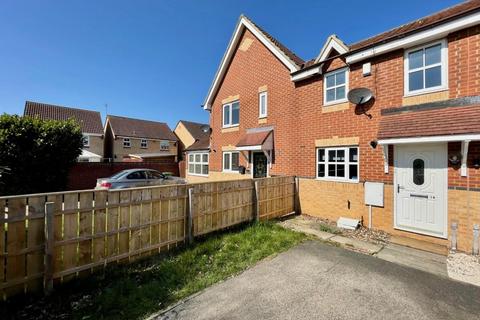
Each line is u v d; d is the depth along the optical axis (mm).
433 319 3129
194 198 5965
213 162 14125
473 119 5246
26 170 12047
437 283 4035
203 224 6227
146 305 3400
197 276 4301
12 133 11625
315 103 9047
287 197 9195
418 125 6062
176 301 3529
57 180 13266
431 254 5391
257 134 11141
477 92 5617
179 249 5465
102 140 30438
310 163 9141
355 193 7773
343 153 8234
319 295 3670
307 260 4941
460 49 5887
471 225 5547
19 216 3455
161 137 34906
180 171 22344
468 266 4742
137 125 34719
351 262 4859
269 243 5844
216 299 3576
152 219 5098
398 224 6781
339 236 6605
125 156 31547
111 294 3611
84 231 4094
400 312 3266
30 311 3283
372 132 7426
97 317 3152
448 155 5906
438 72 6273
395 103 6965
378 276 4266
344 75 8289
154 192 5121
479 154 5453
